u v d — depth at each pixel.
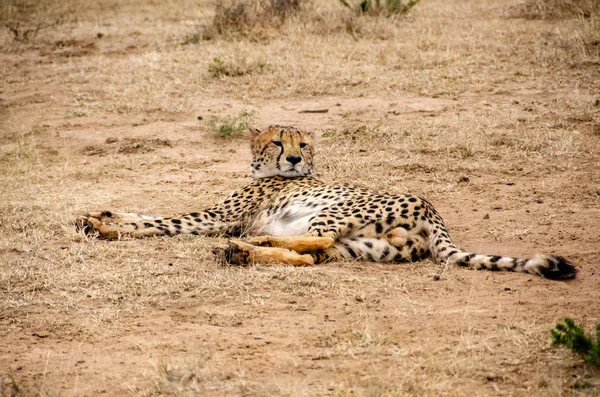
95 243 10.51
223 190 13.42
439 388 6.59
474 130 15.94
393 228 9.71
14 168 14.91
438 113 17.47
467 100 18.36
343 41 23.83
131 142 16.53
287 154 11.70
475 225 11.35
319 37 24.28
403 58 21.84
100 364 7.25
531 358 7.09
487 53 21.84
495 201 12.41
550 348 7.22
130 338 7.77
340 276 9.16
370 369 6.95
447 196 12.73
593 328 7.65
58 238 10.83
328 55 22.44
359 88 19.72
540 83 19.25
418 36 24.00
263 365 7.11
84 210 12.21
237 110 18.48
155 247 10.34
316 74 20.55
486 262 9.38
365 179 13.63
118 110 18.80
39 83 21.83
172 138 16.80
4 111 19.42
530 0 27.39
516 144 15.05
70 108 19.25
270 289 8.87
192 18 30.09
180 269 9.48
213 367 7.06
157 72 21.77
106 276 9.26
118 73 22.03
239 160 15.38
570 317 7.98
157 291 8.82
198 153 15.88
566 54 21.05
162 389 6.68
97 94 20.22
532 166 14.02
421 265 9.61
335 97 19.17
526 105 17.61
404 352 7.25
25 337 7.88
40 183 13.97
